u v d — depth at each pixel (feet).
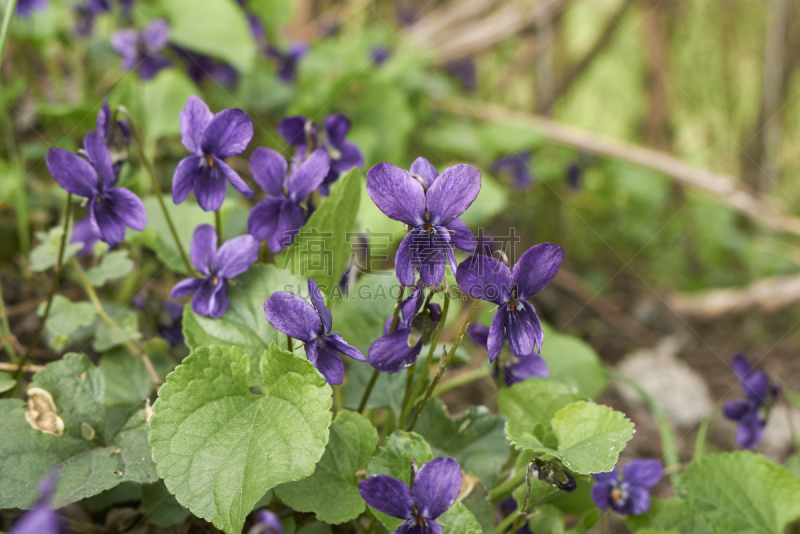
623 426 1.10
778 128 2.92
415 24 2.87
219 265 1.13
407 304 1.08
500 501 1.20
